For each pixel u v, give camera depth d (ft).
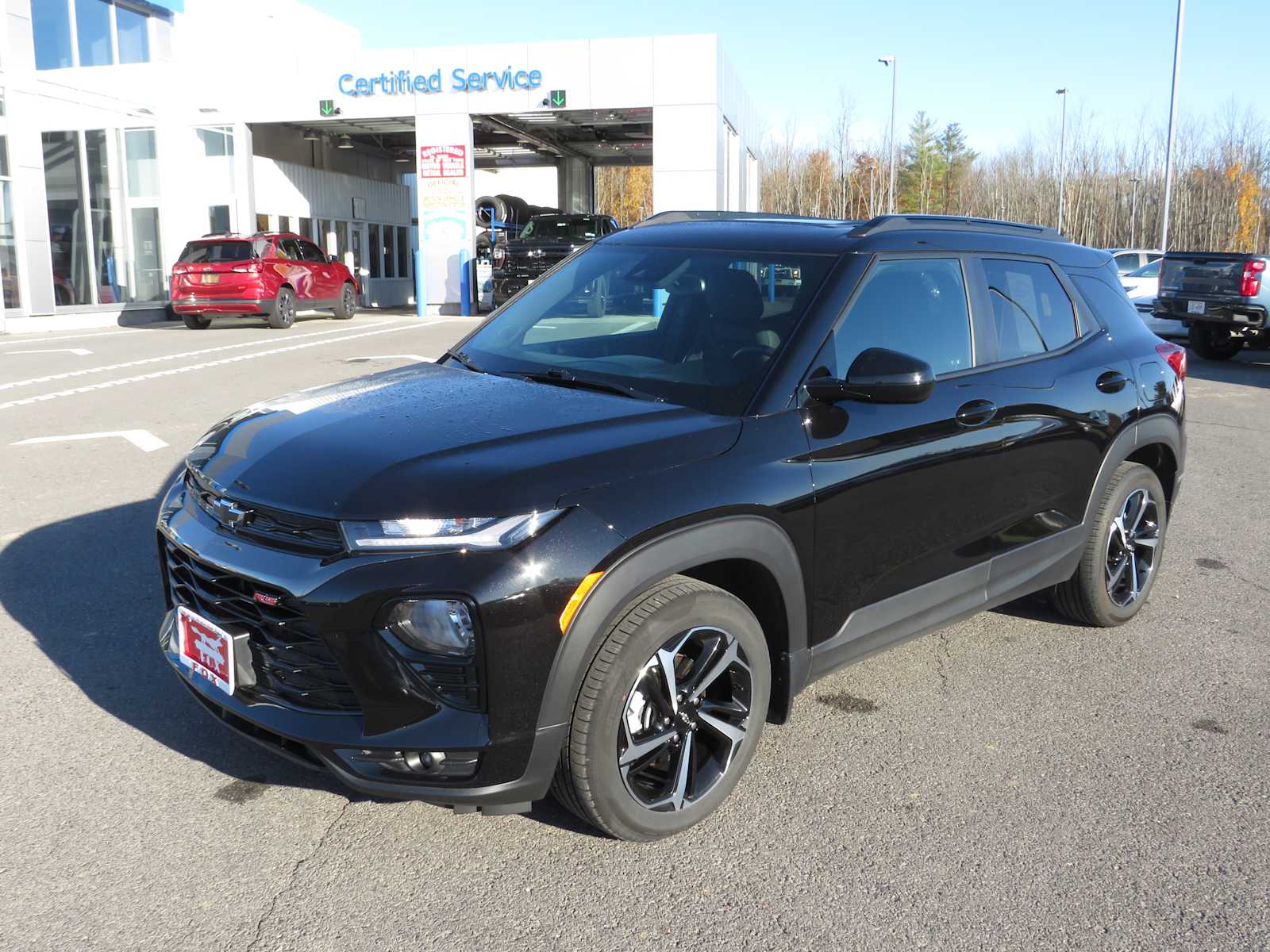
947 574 11.87
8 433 27.68
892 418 10.82
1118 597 15.15
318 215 93.25
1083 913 8.59
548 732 8.40
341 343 53.78
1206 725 12.14
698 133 74.90
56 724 11.53
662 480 8.97
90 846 9.25
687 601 9.05
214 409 31.73
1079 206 210.38
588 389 10.76
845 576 10.57
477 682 8.21
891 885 8.92
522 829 9.70
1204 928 8.41
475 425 9.56
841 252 11.32
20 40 62.85
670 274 11.98
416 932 8.19
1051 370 13.15
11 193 62.64
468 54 76.74
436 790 8.32
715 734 9.76
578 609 8.32
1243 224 188.14
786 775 10.82
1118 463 14.17
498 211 86.28
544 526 8.31
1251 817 10.12
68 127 68.28
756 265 11.56
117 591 15.74
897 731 11.87
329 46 109.40
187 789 10.26
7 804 9.90
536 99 76.69
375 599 8.09
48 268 65.77
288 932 8.16
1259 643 14.76
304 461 9.16
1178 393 15.33
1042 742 11.65
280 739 8.93
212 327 68.03
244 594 8.82
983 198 250.57
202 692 9.32
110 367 42.01
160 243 77.92
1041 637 14.90
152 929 8.16
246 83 79.30
